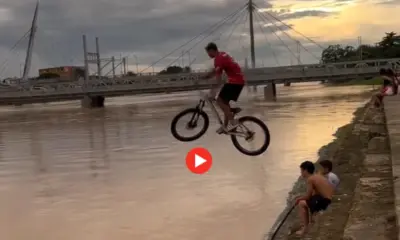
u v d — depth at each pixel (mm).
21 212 15312
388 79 30359
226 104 9758
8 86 91562
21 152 29938
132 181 18969
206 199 15469
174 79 82062
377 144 18859
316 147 24469
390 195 11031
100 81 85688
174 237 12141
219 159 22281
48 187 18906
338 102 59531
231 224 12773
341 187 14039
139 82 82625
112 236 12586
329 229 10656
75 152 28422
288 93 96500
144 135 35250
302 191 15359
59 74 163625
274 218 12977
